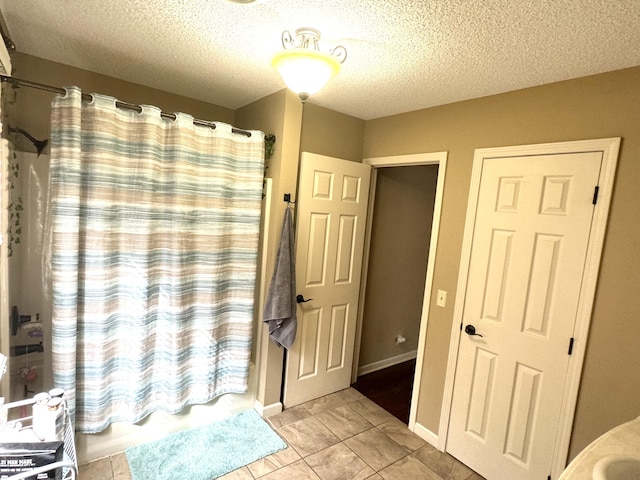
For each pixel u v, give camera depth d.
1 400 1.19
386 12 1.33
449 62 1.71
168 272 2.05
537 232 1.85
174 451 2.06
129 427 2.06
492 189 2.04
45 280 1.89
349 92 2.24
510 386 1.95
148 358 2.04
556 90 1.80
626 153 1.57
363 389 3.04
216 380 2.34
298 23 1.46
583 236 1.69
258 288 2.54
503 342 1.99
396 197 3.31
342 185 2.67
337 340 2.86
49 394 1.27
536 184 1.85
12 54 1.90
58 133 1.63
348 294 2.86
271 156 2.41
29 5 1.43
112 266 1.87
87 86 2.16
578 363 1.69
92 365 1.86
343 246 2.76
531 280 1.87
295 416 2.54
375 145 2.81
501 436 1.99
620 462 0.99
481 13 1.28
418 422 2.44
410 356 3.79
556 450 1.78
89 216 1.77
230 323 2.37
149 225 1.93
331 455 2.16
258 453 2.11
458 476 2.06
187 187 2.03
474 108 2.15
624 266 1.57
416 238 3.59
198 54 1.85
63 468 1.09
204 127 2.08
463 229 2.19
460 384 2.19
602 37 1.36
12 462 1.01
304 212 2.48
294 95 2.33
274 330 2.37
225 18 1.47
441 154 2.31
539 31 1.36
